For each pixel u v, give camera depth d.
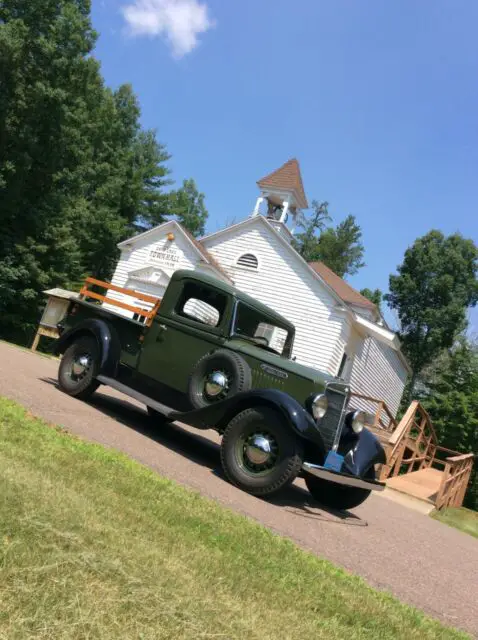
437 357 50.06
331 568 4.33
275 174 26.77
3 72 26.42
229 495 5.71
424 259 51.16
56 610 2.19
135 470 4.99
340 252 69.00
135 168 52.22
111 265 48.62
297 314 21.73
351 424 6.91
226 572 3.29
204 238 23.81
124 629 2.23
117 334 8.20
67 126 28.97
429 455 19.19
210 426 6.77
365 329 22.28
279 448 6.09
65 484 3.79
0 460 3.78
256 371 6.89
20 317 29.25
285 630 2.80
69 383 8.31
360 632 3.22
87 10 29.09
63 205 30.61
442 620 4.22
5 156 27.34
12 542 2.54
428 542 7.57
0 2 26.92
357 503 7.32
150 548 3.15
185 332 7.58
